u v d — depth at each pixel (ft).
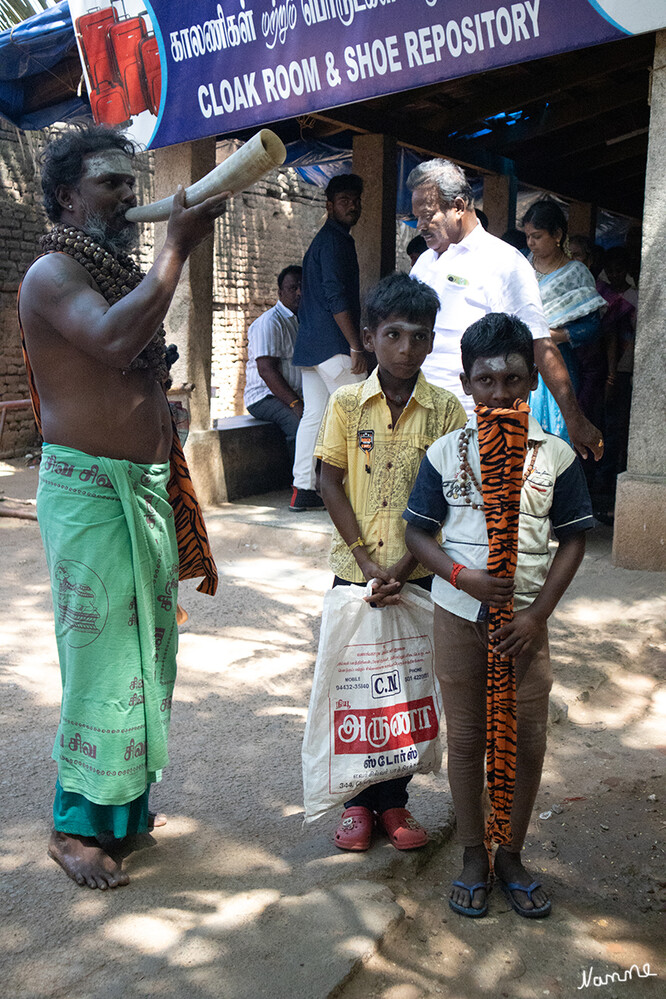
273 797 9.87
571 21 15.69
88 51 21.94
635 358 16.79
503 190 31.50
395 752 8.81
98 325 7.36
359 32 18.04
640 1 15.02
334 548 9.22
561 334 18.37
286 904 7.95
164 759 8.57
